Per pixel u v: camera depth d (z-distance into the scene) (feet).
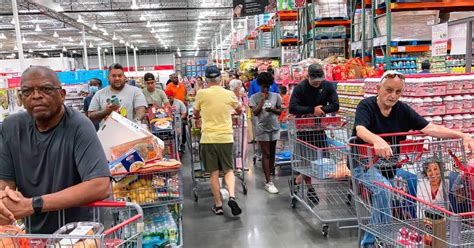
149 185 10.23
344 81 19.67
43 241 4.95
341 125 15.15
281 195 17.53
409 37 19.93
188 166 24.17
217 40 111.14
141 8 53.26
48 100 5.90
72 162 6.28
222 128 15.05
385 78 9.29
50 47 114.73
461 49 14.73
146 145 10.21
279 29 33.76
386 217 7.97
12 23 68.44
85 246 4.86
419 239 7.12
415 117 9.67
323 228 12.77
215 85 15.39
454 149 8.23
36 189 6.34
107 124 9.87
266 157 17.94
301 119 14.92
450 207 7.96
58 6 38.40
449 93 13.15
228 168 15.30
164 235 10.36
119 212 9.80
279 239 12.76
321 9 25.96
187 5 59.62
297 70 24.06
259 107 17.17
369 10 22.53
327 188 16.30
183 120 26.94
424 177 8.23
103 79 37.81
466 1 19.84
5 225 5.59
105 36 90.48
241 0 32.14
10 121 6.41
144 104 14.48
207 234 13.47
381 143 8.09
